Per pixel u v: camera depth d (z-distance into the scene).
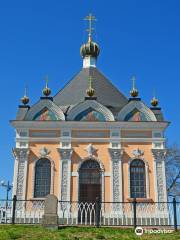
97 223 21.30
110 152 30.42
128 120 31.41
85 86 35.19
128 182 29.77
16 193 29.38
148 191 29.55
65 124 31.00
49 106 31.78
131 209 28.88
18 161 30.28
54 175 29.94
